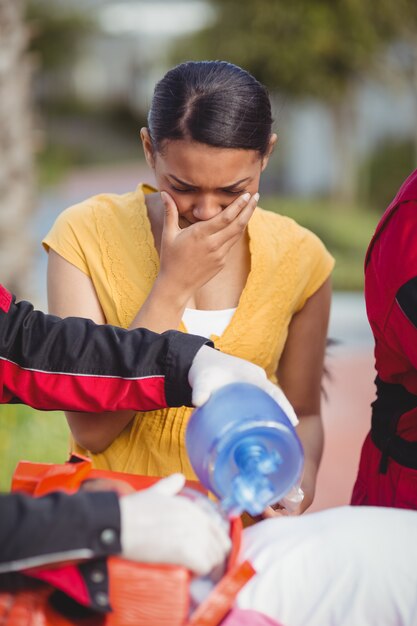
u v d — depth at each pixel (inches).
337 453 269.0
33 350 95.4
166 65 1149.1
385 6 783.1
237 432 78.2
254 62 840.9
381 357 110.0
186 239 105.3
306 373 128.7
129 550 71.4
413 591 76.7
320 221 815.7
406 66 861.2
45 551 69.9
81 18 1365.7
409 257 99.6
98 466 118.5
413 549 78.4
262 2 816.9
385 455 109.3
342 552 78.0
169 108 102.6
